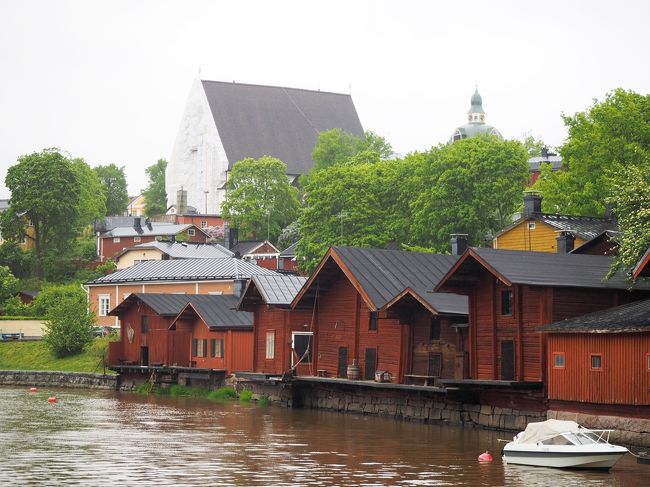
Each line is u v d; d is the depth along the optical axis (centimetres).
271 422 6141
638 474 4209
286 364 7594
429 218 11275
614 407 4991
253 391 7806
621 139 8906
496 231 11200
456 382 5659
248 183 18525
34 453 4684
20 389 9456
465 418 5881
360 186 12750
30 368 10481
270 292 7612
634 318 5009
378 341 6756
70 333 10462
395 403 6438
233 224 18462
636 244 5294
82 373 9688
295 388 7219
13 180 16862
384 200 12888
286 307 7538
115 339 10562
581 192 9006
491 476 4144
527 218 8788
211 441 5175
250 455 4669
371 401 6638
